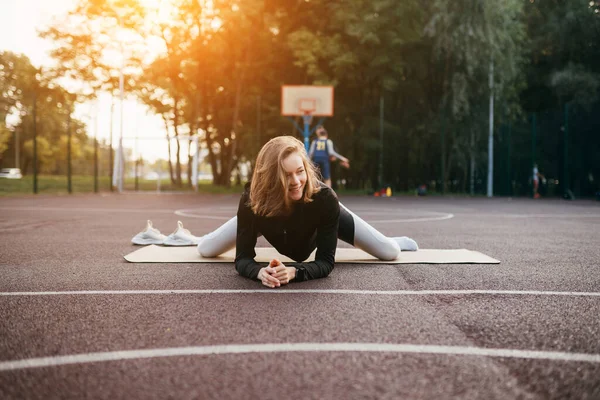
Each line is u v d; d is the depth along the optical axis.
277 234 3.45
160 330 2.24
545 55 26.05
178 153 29.25
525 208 13.59
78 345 2.04
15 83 37.53
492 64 22.31
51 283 3.29
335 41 24.06
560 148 21.30
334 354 1.92
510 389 1.62
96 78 26.38
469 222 8.63
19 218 8.82
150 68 25.84
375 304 2.72
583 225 8.15
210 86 27.05
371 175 26.88
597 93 21.31
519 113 24.56
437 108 24.94
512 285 3.27
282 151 3.14
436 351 1.97
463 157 23.77
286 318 2.43
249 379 1.68
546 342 2.10
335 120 26.22
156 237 5.36
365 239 4.11
